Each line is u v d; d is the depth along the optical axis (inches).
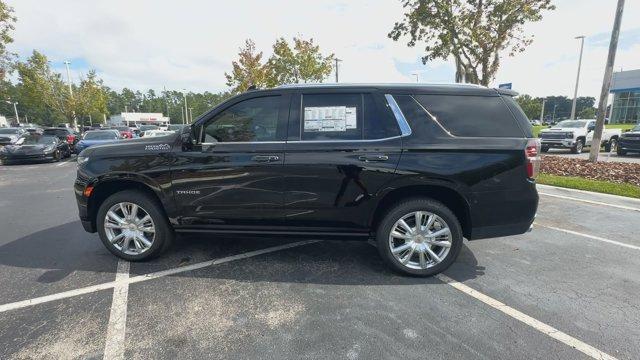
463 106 137.5
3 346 98.9
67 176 419.5
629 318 113.4
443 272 146.7
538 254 166.2
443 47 477.7
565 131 645.3
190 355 95.8
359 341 101.7
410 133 135.1
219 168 140.9
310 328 107.8
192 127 142.0
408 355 95.7
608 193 285.6
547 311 117.5
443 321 111.7
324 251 169.0
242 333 105.3
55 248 171.5
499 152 132.7
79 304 120.3
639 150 571.8
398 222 138.2
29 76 1143.6
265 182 139.8
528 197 135.0
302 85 142.6
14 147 541.3
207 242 179.9
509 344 100.5
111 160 147.2
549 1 417.1
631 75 1745.8
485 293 129.3
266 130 140.9
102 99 1325.0
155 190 146.0
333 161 135.8
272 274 144.1
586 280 139.8
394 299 124.9
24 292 128.3
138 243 152.6
